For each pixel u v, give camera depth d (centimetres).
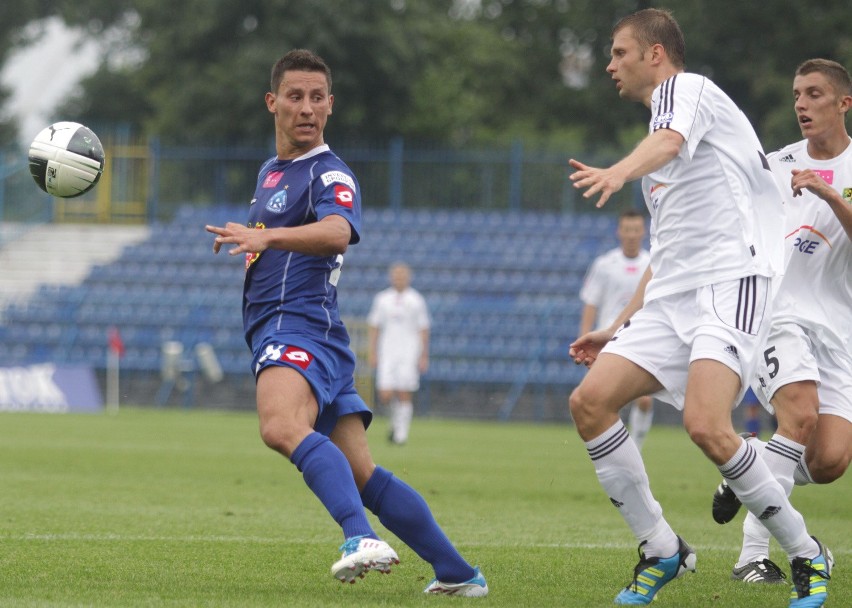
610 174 1783
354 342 9638
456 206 11906
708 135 1953
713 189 1950
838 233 2464
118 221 12512
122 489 3828
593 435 1945
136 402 10331
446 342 10244
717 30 14588
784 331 2381
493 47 15725
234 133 13775
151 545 2575
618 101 16212
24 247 12194
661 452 6450
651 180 2020
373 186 11969
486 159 11819
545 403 9944
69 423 7650
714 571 2433
